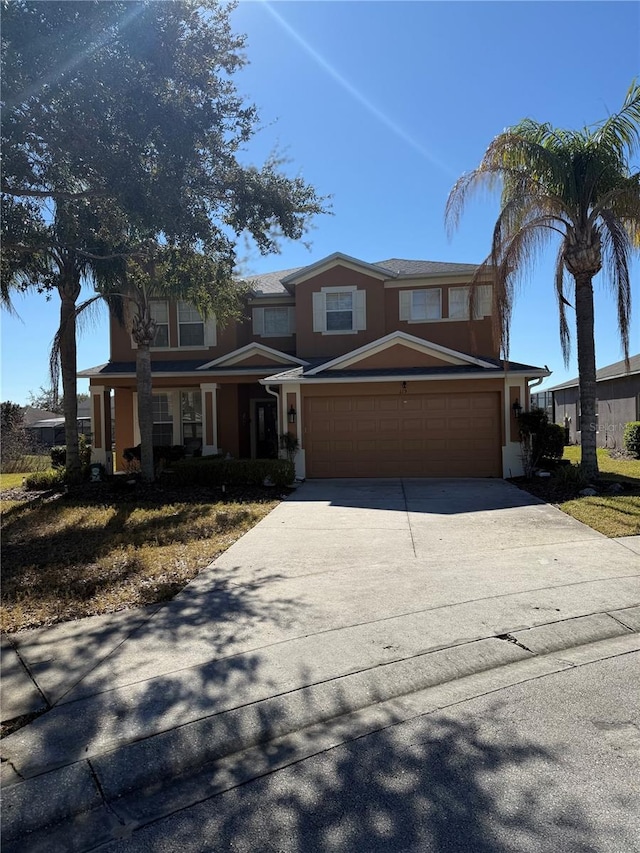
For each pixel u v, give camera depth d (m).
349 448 15.16
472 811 2.74
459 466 14.84
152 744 3.30
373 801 2.84
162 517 9.88
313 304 18.23
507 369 13.45
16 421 24.20
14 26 6.07
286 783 3.01
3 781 3.01
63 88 6.56
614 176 11.39
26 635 4.83
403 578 6.22
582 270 11.87
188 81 7.21
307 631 4.80
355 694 3.85
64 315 14.65
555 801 2.79
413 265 19.75
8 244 8.27
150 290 13.54
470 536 8.16
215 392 17.69
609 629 4.91
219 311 13.90
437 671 4.17
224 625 4.95
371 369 15.27
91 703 3.71
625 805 2.75
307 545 7.80
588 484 11.60
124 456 18.31
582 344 12.12
